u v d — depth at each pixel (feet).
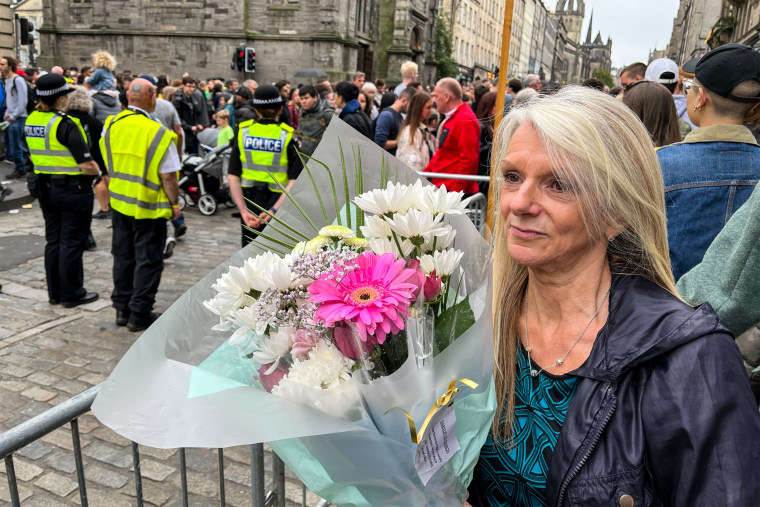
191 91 42.96
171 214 14.76
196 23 93.61
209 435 2.99
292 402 3.12
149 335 3.56
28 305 16.62
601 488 3.07
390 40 120.06
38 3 148.77
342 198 4.44
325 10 90.74
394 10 118.52
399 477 3.35
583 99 3.38
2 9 65.21
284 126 15.39
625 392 3.16
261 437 2.95
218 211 29.84
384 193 3.75
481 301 3.58
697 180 6.72
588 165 3.21
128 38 95.96
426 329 3.32
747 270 4.63
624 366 3.15
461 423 3.47
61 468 9.77
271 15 92.43
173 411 3.19
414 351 3.17
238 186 15.67
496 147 3.71
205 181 28.66
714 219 6.68
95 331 15.06
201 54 94.43
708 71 6.80
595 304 3.52
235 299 3.43
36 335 14.67
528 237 3.37
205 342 3.79
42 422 3.72
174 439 3.02
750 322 4.82
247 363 3.61
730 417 2.82
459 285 3.83
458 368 3.33
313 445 3.28
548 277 3.58
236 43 93.25
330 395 3.02
